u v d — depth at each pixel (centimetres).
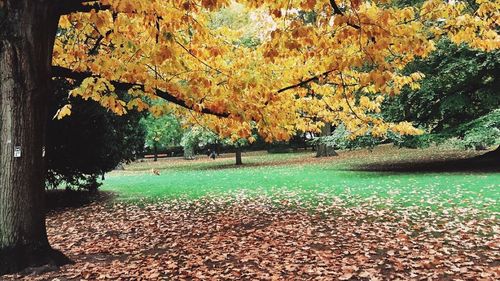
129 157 1480
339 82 664
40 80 557
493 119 1625
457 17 573
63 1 570
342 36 527
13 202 541
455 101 1723
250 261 602
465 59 1605
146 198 1373
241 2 580
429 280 493
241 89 604
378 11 524
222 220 926
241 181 1741
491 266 540
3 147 542
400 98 1766
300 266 568
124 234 834
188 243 729
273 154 4091
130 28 595
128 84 666
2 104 541
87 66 664
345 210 971
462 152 2797
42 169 571
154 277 543
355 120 727
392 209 957
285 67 660
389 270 540
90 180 1380
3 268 533
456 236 682
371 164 2309
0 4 544
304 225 828
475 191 1144
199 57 682
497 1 584
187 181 1861
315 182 1563
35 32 548
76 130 1232
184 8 544
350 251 629
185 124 762
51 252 575
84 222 1000
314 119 764
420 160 2384
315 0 506
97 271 569
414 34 514
